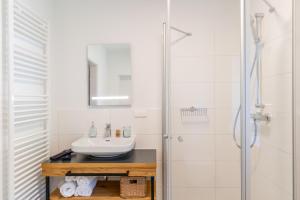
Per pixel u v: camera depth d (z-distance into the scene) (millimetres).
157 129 2447
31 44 2002
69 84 2467
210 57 2025
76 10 2457
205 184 2035
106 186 2217
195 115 2082
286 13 1470
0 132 1604
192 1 2123
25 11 1871
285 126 1514
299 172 1375
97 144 2164
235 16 1764
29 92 1979
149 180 2246
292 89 1409
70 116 2459
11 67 1649
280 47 1532
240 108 1609
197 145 2080
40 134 2129
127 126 2434
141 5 2439
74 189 2008
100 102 2463
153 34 2438
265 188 1560
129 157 2102
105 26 2457
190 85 2094
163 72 2344
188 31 2111
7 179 1647
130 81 2451
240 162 1640
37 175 2057
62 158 2057
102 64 2463
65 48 2457
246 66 1526
